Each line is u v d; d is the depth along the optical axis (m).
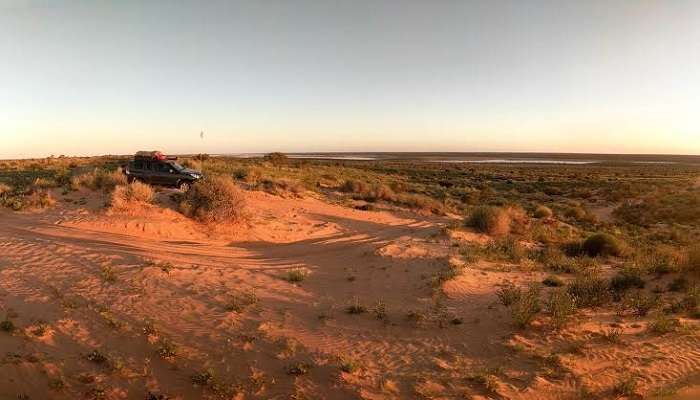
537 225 24.25
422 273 12.02
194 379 6.33
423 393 6.12
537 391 6.24
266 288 10.32
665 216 34.47
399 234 20.55
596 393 6.21
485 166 120.31
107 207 17.25
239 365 6.79
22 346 6.93
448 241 17.12
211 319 8.30
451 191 46.00
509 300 9.38
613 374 6.75
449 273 11.43
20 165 40.75
